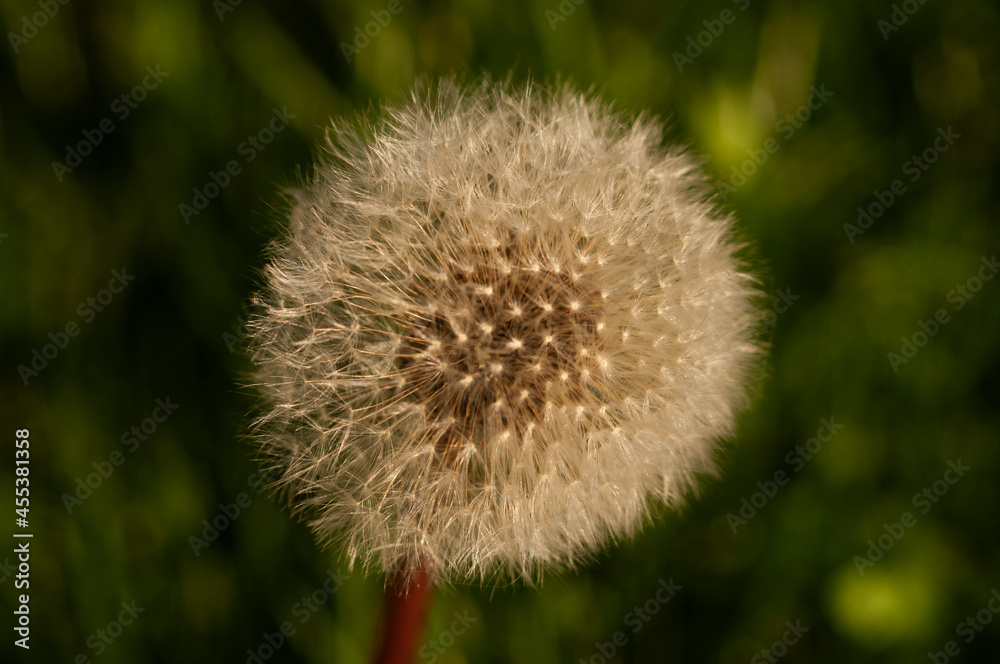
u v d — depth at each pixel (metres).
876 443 0.22
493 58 0.22
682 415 0.19
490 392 0.18
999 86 0.23
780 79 0.23
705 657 0.21
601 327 0.19
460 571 0.18
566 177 0.19
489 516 0.18
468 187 0.19
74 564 0.21
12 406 0.21
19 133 0.22
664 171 0.19
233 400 0.21
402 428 0.18
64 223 0.22
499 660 0.21
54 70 0.22
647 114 0.22
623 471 0.18
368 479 0.18
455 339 0.18
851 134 0.23
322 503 0.18
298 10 0.22
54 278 0.22
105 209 0.22
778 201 0.22
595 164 0.19
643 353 0.19
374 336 0.18
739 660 0.21
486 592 0.21
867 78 0.23
